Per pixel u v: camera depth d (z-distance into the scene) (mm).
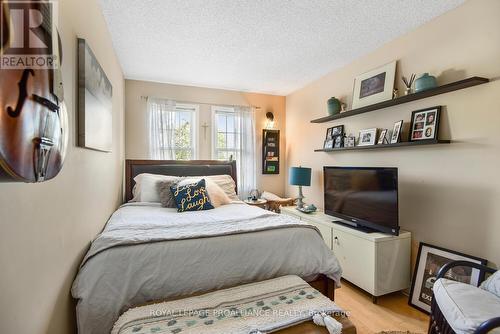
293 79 3773
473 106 1908
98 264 1343
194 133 4113
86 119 1401
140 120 3807
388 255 2281
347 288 2555
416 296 2199
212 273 1516
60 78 775
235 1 1974
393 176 2242
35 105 593
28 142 569
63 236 1151
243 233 1719
